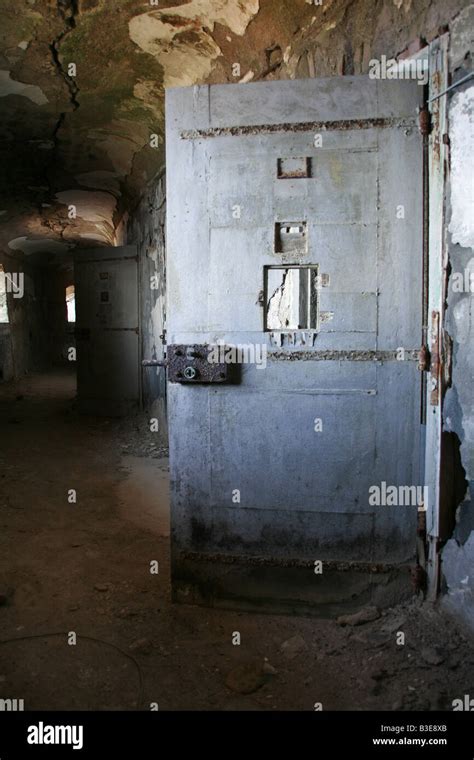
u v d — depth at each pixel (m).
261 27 3.12
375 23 2.43
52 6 3.30
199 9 3.25
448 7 2.09
